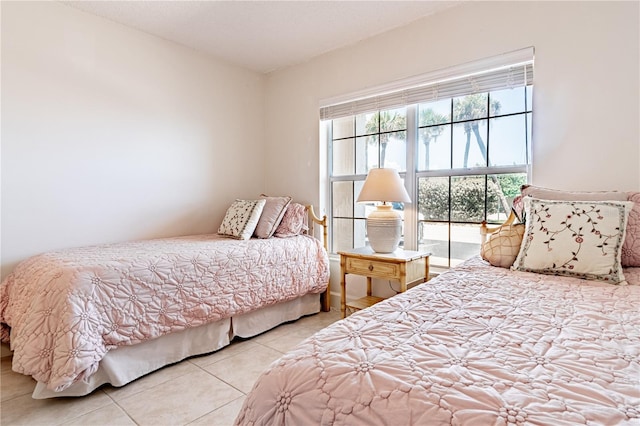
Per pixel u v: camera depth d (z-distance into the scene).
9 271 2.30
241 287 2.42
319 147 3.35
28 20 2.36
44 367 1.59
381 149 3.02
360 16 2.61
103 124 2.70
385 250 2.57
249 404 0.80
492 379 0.66
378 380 0.68
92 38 2.63
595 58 1.96
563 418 0.54
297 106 3.53
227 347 2.43
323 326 2.83
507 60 2.24
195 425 1.58
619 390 0.62
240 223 2.94
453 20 2.48
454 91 2.49
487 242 1.85
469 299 1.18
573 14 2.02
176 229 3.15
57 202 2.49
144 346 2.00
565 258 1.52
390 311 1.06
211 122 3.38
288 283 2.75
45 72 2.43
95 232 2.67
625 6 1.87
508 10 2.25
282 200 3.13
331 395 0.69
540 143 2.14
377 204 3.02
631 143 1.87
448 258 2.64
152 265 2.00
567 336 0.87
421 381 0.66
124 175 2.82
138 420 1.62
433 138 2.69
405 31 2.72
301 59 3.41
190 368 2.12
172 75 3.09
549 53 2.10
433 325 0.95
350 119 3.22
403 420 0.60
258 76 3.78
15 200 2.33
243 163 3.67
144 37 2.91
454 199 2.60
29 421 1.61
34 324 1.65
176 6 2.51
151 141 2.97
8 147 2.30
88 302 1.71
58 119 2.49
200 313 2.19
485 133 2.45
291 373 0.77
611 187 1.93
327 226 3.34
